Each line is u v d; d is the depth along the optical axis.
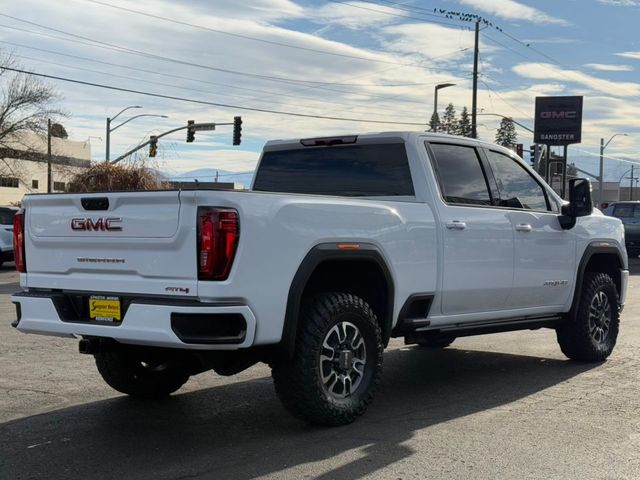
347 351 5.32
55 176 64.56
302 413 5.11
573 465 4.55
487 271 6.44
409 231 5.72
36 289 5.34
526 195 7.25
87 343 4.95
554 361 8.12
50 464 4.54
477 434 5.21
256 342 4.63
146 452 4.78
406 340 6.11
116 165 20.45
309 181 6.79
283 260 4.76
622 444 4.99
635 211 27.05
